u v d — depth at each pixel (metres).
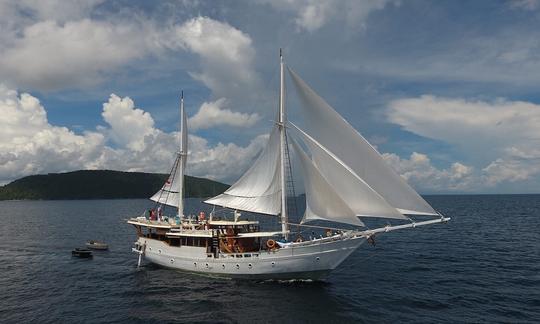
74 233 71.00
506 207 143.62
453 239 56.88
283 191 32.62
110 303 28.16
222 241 33.97
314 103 30.05
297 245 31.00
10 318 25.34
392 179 27.92
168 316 25.38
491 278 33.69
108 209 150.50
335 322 24.00
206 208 123.94
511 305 26.77
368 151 28.59
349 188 29.47
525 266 38.25
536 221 84.31
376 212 28.72
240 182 35.19
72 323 24.42
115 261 43.41
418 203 27.53
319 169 30.67
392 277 34.16
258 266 31.81
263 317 24.89
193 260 34.53
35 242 59.34
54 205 192.12
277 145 32.91
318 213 30.75
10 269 39.59
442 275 34.84
